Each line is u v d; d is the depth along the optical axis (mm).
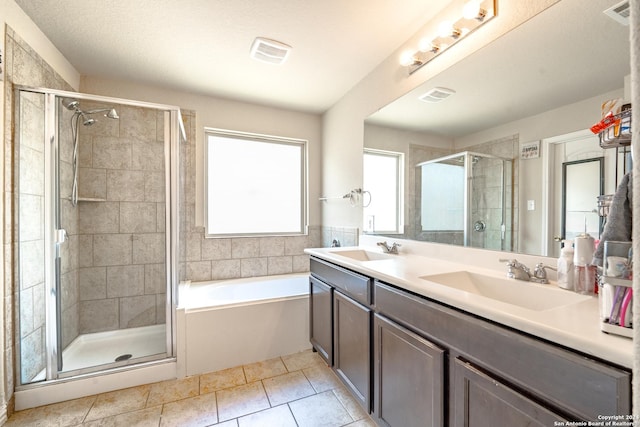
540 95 1184
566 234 1099
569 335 628
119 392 1695
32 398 1547
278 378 1857
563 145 1110
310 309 2186
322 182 3203
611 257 625
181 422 1455
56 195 1763
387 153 2113
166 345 1903
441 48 1626
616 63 961
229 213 2951
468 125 1503
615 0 974
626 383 539
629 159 921
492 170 1388
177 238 1979
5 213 1464
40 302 1651
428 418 1017
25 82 1604
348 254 2096
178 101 2629
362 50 2004
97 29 1743
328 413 1521
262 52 2006
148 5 1549
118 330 2199
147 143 2145
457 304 894
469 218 1510
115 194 2203
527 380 712
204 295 2334
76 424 1438
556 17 1126
